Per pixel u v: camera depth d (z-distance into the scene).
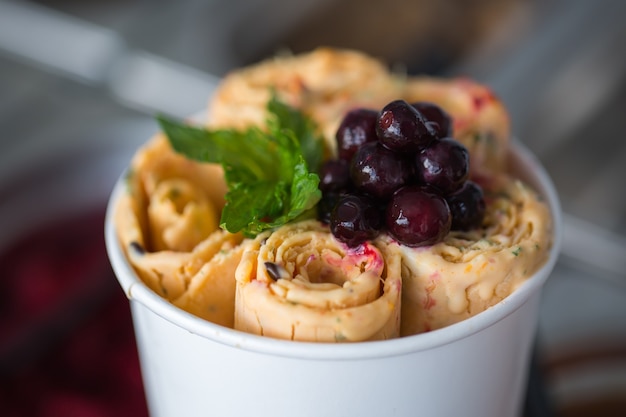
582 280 0.50
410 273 0.26
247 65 0.59
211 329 0.24
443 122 0.26
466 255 0.26
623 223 0.49
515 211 0.28
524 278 0.26
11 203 0.52
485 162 0.31
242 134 0.29
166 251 0.27
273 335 0.24
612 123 0.53
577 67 0.53
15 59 0.63
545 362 0.44
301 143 0.29
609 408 0.41
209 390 0.25
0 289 0.47
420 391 0.24
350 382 0.24
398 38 0.65
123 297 0.45
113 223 0.28
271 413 0.25
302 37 0.63
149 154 0.30
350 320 0.24
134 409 0.41
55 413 0.41
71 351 0.43
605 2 0.57
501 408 0.27
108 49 0.61
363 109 0.27
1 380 0.42
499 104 0.31
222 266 0.26
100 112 0.59
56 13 0.65
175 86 0.57
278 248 0.25
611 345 0.45
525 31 0.57
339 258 0.25
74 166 0.53
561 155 0.52
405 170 0.25
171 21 0.62
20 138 0.59
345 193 0.26
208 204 0.30
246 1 0.63
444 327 0.25
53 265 0.48
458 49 0.63
